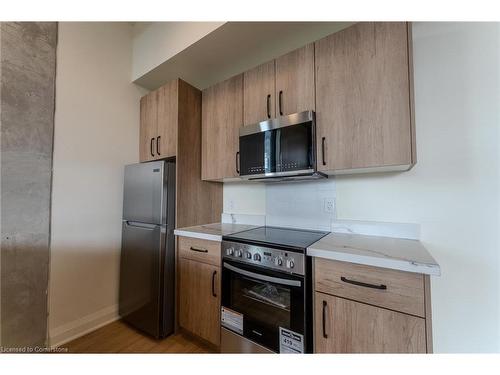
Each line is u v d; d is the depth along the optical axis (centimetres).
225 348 152
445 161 132
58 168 179
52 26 176
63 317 179
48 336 170
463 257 127
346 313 110
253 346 139
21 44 160
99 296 202
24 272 160
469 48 126
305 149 141
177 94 199
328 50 140
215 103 199
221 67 219
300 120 143
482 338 122
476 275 124
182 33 193
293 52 154
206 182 220
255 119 171
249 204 219
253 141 164
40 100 169
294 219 190
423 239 137
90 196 199
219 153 194
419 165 139
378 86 123
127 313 202
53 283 174
